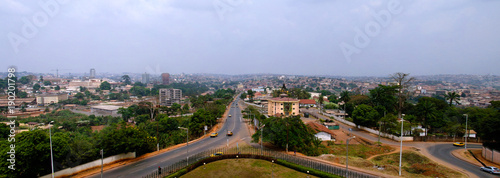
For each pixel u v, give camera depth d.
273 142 65.56
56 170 41.78
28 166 37.62
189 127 81.06
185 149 62.88
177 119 117.38
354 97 132.88
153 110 143.50
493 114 55.72
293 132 61.19
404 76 93.31
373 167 47.38
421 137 73.38
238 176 43.72
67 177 42.09
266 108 160.88
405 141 73.75
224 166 48.88
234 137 77.38
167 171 45.06
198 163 48.66
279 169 47.31
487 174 44.19
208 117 90.19
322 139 77.88
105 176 43.19
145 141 56.62
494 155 50.12
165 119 100.25
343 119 112.62
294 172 45.75
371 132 89.12
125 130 53.88
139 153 56.28
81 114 146.00
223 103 174.12
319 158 54.03
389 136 78.94
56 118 120.31
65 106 178.50
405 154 57.75
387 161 55.12
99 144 50.22
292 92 187.12
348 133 88.44
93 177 42.66
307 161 50.66
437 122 78.38
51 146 38.22
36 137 38.97
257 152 58.59
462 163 51.22
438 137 73.12
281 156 54.75
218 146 65.56
